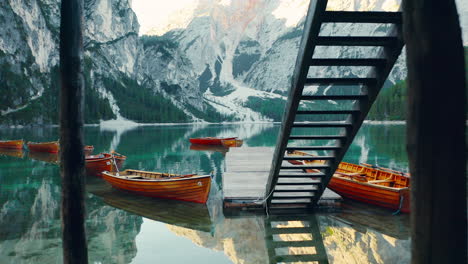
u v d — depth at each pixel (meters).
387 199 9.90
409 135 1.87
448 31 1.72
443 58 1.71
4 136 49.19
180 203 11.19
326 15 4.70
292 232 8.19
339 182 11.52
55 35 139.12
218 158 24.81
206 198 10.95
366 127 71.62
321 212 9.77
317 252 6.95
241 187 11.32
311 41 5.03
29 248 7.12
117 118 139.88
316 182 9.01
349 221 8.95
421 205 1.82
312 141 42.72
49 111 107.12
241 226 8.73
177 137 50.75
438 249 1.78
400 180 11.15
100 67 164.00
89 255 6.87
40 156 25.69
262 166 16.36
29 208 10.61
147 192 11.89
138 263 6.46
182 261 6.55
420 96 1.78
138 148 32.00
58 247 7.19
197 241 7.68
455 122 1.72
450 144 1.72
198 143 37.09
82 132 3.47
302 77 5.61
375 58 5.51
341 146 7.30
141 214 9.93
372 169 12.86
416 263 1.88
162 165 20.94
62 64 3.35
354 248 7.12
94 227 8.77
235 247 7.31
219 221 9.17
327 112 6.42
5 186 14.21
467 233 1.78
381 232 8.07
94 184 14.34
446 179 1.73
